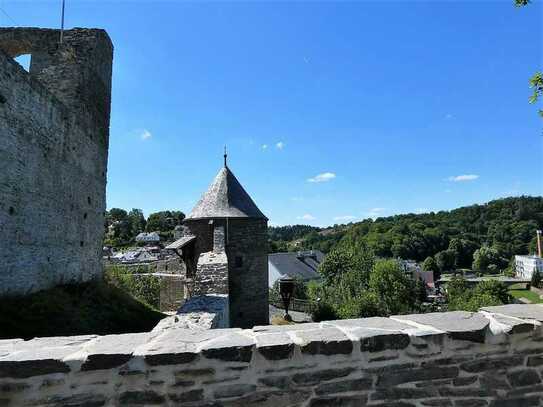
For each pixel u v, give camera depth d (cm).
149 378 266
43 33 1251
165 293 1977
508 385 320
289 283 2138
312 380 287
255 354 280
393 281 3762
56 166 1072
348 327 325
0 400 254
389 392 298
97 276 1395
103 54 1428
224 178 1811
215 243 1527
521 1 679
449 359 311
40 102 983
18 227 885
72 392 259
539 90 682
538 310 368
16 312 817
